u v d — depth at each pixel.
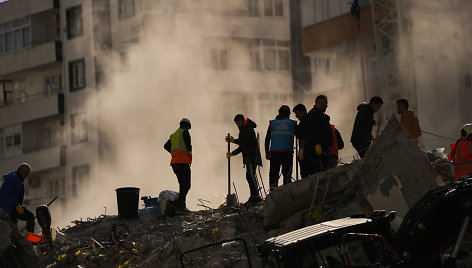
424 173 18.44
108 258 22.12
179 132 24.94
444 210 14.43
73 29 68.94
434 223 14.37
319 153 20.80
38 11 71.38
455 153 19.39
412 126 23.34
